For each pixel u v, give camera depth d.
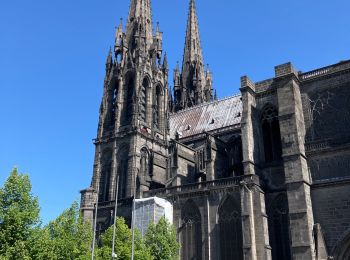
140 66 111.56
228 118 115.06
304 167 69.75
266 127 82.00
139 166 99.94
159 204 81.06
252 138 78.25
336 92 73.75
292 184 68.38
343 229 64.31
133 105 106.31
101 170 106.81
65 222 67.81
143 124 106.94
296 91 75.69
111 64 118.69
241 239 71.38
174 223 80.31
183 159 93.81
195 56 152.75
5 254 47.59
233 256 71.38
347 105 71.81
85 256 63.09
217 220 75.00
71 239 65.19
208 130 114.31
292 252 64.69
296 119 72.38
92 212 96.69
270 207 73.62
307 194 67.50
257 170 77.00
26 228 51.66
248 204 70.56
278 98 75.38
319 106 74.94
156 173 96.88
